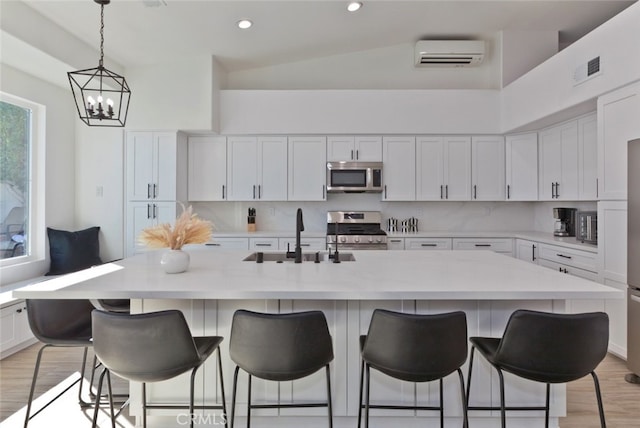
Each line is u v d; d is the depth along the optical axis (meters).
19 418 2.17
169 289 1.62
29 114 3.79
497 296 1.58
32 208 3.82
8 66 3.41
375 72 4.86
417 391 1.98
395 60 4.85
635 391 2.45
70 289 1.62
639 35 2.55
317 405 1.91
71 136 4.29
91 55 3.71
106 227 4.37
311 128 4.51
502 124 4.47
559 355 1.43
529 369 1.47
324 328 1.52
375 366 1.56
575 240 3.73
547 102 3.59
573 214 4.11
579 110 3.39
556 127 4.01
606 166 2.89
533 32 4.39
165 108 4.32
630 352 2.60
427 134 4.57
